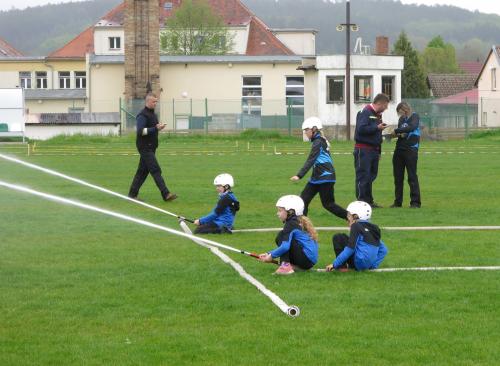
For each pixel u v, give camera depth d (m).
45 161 38.03
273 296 11.31
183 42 100.56
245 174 30.80
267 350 9.29
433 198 23.19
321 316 10.52
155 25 76.50
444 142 54.94
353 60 62.91
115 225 17.88
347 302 11.16
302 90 78.00
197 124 70.19
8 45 126.50
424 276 12.66
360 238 12.88
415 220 18.70
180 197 23.38
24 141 55.69
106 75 79.12
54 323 10.30
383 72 63.81
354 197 23.28
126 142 54.88
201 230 16.67
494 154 41.84
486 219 18.89
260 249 14.98
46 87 96.94
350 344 9.48
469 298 11.37
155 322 10.32
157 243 15.64
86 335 9.85
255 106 73.25
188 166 34.75
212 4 109.31
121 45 102.81
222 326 10.15
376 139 19.73
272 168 33.62
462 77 113.56
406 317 10.50
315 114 64.94
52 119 64.31
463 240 15.94
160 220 18.78
